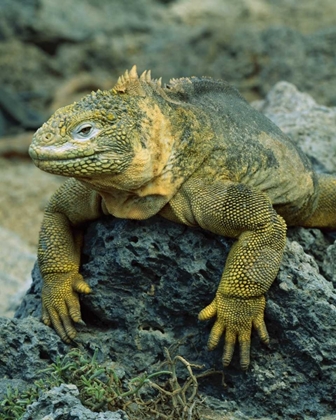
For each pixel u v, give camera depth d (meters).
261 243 10.23
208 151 10.60
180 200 10.52
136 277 10.98
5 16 32.41
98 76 32.12
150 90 10.41
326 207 12.03
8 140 27.14
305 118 14.95
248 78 27.92
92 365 10.34
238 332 10.37
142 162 10.05
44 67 32.00
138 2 35.28
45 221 11.21
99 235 11.20
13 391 10.52
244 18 34.69
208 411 10.59
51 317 10.99
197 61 29.19
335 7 34.94
